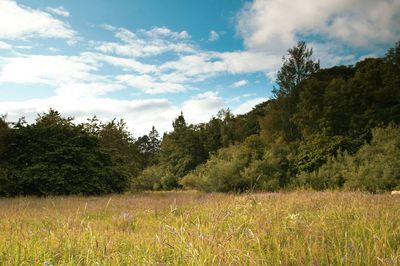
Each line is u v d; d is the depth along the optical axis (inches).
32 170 808.9
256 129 2640.3
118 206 479.5
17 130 849.5
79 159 881.5
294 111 1930.4
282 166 1039.6
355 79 1770.4
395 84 1739.7
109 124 1223.5
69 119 943.7
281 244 182.4
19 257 161.2
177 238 184.9
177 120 2768.2
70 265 149.5
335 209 308.5
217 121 2741.1
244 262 139.9
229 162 998.4
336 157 1005.8
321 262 140.6
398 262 133.8
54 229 257.9
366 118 1553.9
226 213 300.8
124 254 167.6
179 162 2603.3
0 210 421.4
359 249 156.8
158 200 580.7
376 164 852.0
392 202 365.4
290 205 348.5
